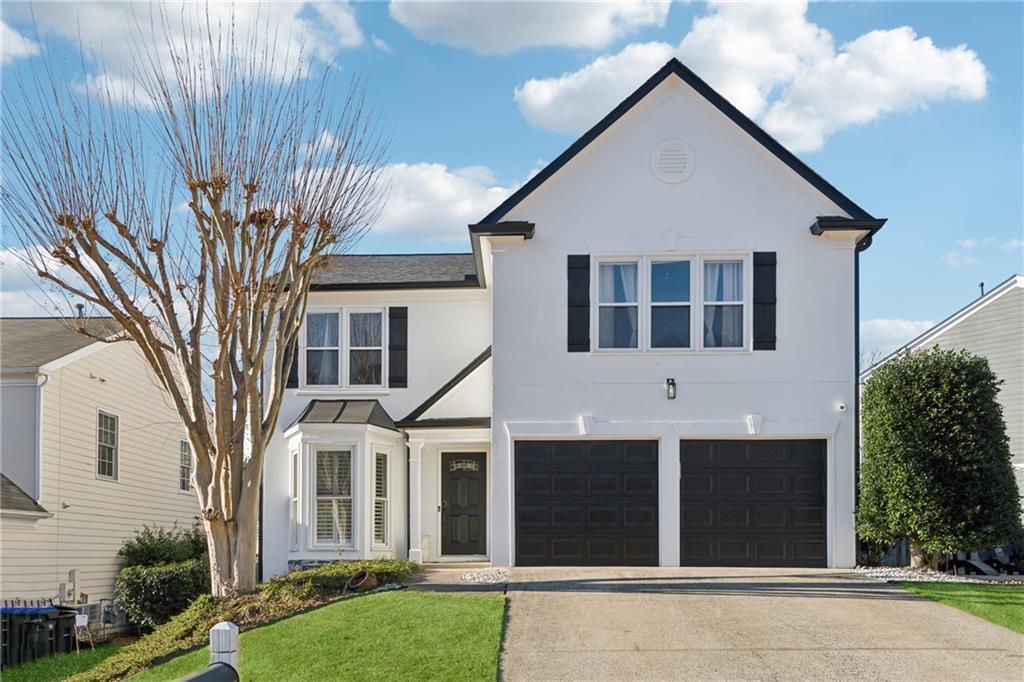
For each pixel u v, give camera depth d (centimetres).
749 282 1750
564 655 1110
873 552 1781
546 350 1756
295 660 1111
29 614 1859
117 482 2420
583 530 1739
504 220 1773
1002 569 1875
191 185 1452
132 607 2298
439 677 1030
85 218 1420
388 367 2066
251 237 1516
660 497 1733
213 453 1512
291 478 1964
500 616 1247
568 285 1764
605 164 1777
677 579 1547
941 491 1569
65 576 2144
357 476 1870
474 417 1942
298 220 1508
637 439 1747
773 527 1725
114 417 2419
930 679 1017
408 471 2025
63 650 1969
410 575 1616
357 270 2189
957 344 2444
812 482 1734
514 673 1048
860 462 1745
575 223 1770
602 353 1748
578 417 1742
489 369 1953
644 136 1777
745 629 1212
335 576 1508
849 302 1744
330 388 2050
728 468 1741
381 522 1944
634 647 1139
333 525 1872
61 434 2144
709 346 1747
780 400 1733
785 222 1758
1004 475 1583
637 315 1759
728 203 1762
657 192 1767
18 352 2167
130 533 2492
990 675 1027
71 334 2353
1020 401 2258
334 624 1234
